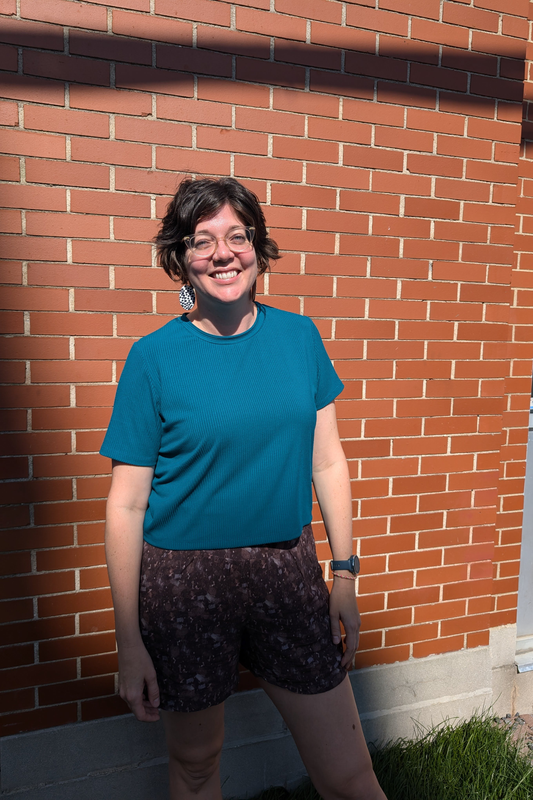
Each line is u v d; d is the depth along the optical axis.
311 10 2.23
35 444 2.08
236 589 1.48
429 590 2.68
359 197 2.39
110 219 2.08
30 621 2.12
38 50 1.95
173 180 2.13
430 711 2.69
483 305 2.64
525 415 2.92
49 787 2.17
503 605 2.93
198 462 1.42
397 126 2.41
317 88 2.28
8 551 2.08
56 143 2.00
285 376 1.49
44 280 2.04
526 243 2.88
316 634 1.56
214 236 1.44
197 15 2.09
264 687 1.64
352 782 1.59
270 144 2.24
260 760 2.41
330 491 1.66
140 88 2.06
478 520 2.73
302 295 2.36
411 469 2.60
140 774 2.27
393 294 2.49
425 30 2.41
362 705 2.58
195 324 1.52
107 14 2.00
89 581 2.18
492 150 2.58
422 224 2.50
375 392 2.51
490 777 2.27
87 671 2.21
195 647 1.48
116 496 1.48
